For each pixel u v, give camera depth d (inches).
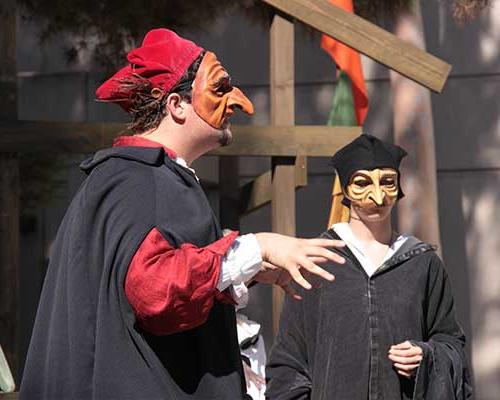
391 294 349.7
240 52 927.0
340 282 351.6
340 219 516.7
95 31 691.4
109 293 202.7
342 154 364.5
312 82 920.3
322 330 349.7
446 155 895.1
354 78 625.3
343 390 343.3
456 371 345.7
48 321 214.1
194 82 222.1
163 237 202.7
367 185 357.1
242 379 215.2
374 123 908.0
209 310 204.2
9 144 522.9
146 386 201.6
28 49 941.8
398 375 344.8
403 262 355.3
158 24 662.5
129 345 202.4
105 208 206.8
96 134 526.0
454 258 888.9
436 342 349.7
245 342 434.0
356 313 347.6
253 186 634.8
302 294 354.3
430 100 835.4
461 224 889.5
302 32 651.5
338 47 625.6
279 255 208.1
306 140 534.0
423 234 815.1
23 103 941.8
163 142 221.8
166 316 199.3
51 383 206.8
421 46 834.8
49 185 698.8
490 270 882.8
